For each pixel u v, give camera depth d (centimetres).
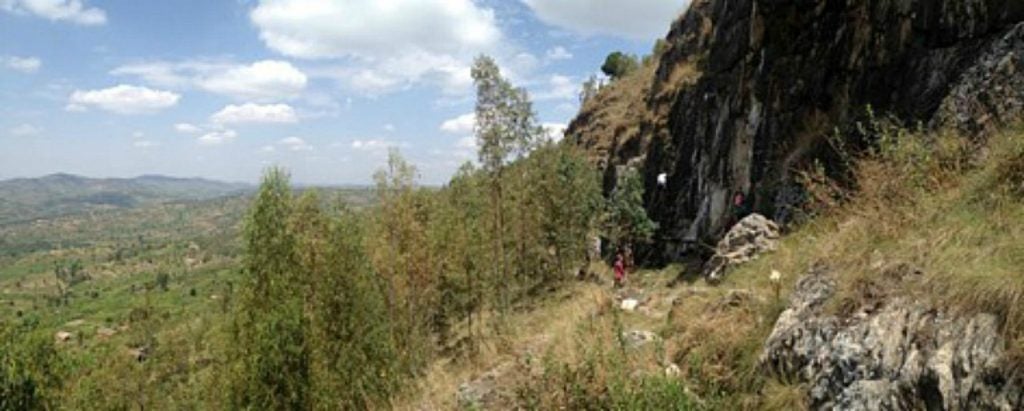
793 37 1570
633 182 2422
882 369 457
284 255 1574
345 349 1577
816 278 607
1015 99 791
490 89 2352
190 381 2877
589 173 2619
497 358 1028
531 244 2477
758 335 625
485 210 2394
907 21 1158
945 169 691
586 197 2523
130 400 3181
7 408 2145
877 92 1228
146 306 4872
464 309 2092
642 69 4281
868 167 802
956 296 438
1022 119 701
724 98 1972
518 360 789
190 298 10894
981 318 411
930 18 1085
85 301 13075
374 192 1962
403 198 1956
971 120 847
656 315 958
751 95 1748
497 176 2380
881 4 1249
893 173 717
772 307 640
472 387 837
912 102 1091
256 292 1556
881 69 1228
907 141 791
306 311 1575
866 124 1215
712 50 2083
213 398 1812
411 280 1881
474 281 2033
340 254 1634
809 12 1494
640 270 2258
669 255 2270
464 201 2523
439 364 1580
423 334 1909
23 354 2259
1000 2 928
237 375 1509
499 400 743
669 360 681
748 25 1808
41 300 13912
